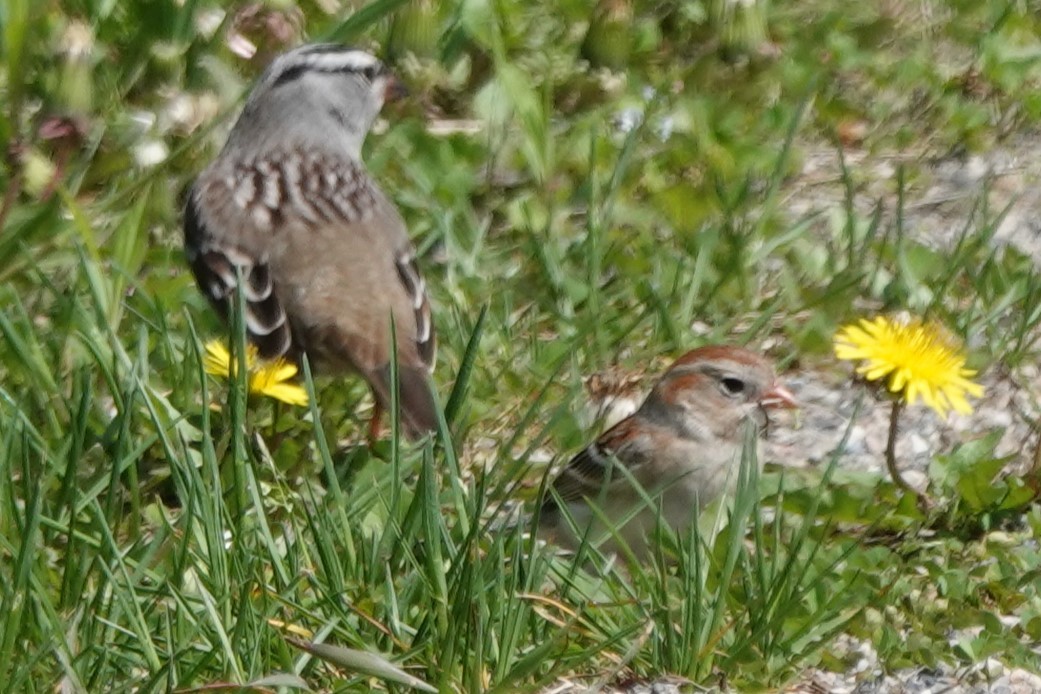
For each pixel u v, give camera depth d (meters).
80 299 11.54
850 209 12.82
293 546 8.72
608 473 9.24
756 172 13.88
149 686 7.79
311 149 12.05
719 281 12.29
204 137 12.76
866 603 8.95
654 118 14.26
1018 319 12.38
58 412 10.40
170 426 9.94
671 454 9.91
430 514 8.48
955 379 9.95
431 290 12.30
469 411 10.95
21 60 13.15
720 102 14.69
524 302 12.38
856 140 14.70
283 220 11.39
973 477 9.98
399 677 7.79
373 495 9.43
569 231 13.05
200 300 11.87
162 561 8.77
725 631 8.39
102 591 8.24
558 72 14.72
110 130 13.32
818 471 10.52
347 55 12.35
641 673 8.34
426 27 14.68
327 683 8.18
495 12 15.09
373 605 8.46
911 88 15.27
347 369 10.91
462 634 8.07
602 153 13.66
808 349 11.94
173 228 13.12
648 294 12.19
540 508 9.10
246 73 14.36
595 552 8.91
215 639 8.20
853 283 12.13
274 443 10.32
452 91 14.72
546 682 7.88
